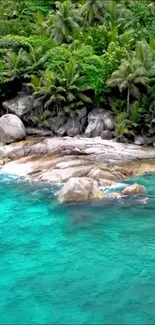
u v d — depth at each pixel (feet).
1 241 48.57
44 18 128.77
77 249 46.34
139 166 75.10
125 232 50.31
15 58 100.01
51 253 45.50
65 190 59.82
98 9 119.24
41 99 94.94
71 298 37.11
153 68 92.27
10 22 120.57
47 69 97.30
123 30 117.39
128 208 57.06
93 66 95.09
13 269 42.24
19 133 88.53
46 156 79.46
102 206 57.77
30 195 62.75
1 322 33.96
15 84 103.71
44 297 37.32
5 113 102.53
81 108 95.45
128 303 36.32
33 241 48.44
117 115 91.71
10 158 80.43
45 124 93.81
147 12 132.26
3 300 36.96
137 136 88.22
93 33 110.22
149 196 61.36
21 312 35.24
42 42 105.29
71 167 71.00
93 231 50.75
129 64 89.86
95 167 70.44
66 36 111.75
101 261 43.60
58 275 41.01
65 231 50.85
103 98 96.32
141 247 46.57
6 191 64.54
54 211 56.70
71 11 115.75
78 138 89.97
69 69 94.07
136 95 90.58
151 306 35.91
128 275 40.81
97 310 35.42
